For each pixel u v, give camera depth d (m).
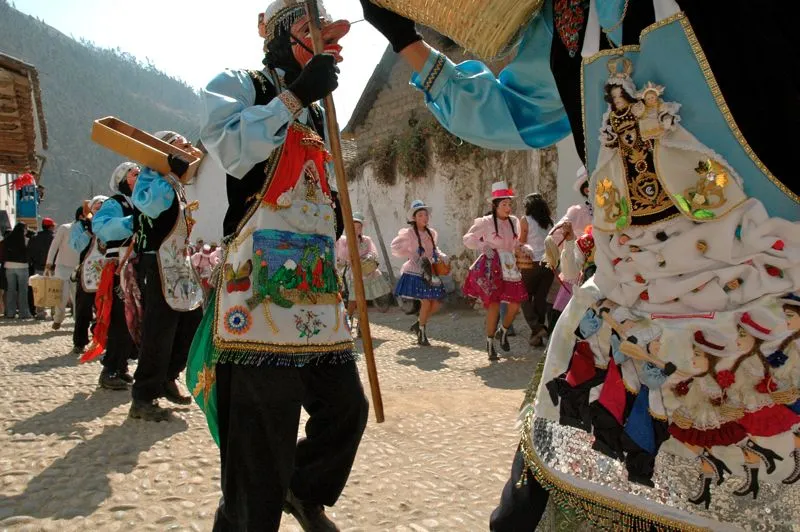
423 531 2.90
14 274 13.28
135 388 4.79
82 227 7.75
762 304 1.46
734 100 1.44
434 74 2.09
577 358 1.67
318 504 2.48
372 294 10.47
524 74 2.02
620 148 1.57
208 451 4.05
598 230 1.66
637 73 1.54
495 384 6.16
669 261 1.53
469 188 13.22
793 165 1.44
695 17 1.45
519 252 7.88
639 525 1.53
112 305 5.77
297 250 2.28
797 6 1.42
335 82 2.24
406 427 4.56
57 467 3.75
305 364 2.27
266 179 2.27
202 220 24.89
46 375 6.59
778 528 1.43
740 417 1.46
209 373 2.29
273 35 2.39
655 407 1.53
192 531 2.92
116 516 3.07
